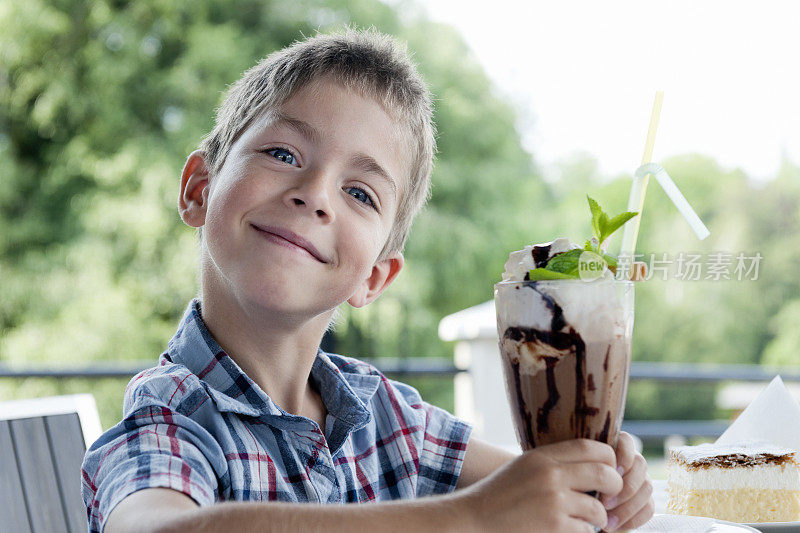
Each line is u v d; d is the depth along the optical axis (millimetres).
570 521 726
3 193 8148
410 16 9312
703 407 10852
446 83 9188
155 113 8195
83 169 8070
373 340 8156
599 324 815
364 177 1069
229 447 976
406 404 1286
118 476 814
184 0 8438
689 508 1315
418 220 8484
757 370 3645
